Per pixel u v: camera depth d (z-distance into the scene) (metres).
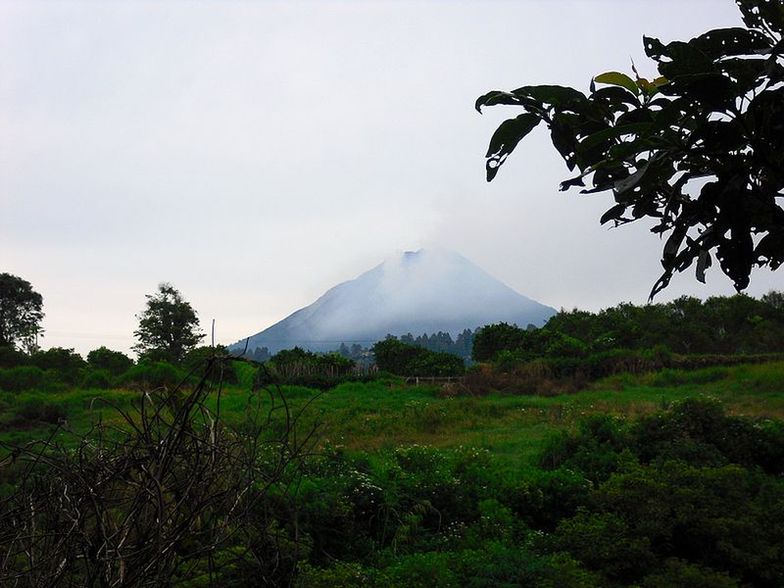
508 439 16.44
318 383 31.02
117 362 36.91
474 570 6.62
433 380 32.09
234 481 3.05
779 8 1.73
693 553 6.91
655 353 29.84
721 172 1.77
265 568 3.46
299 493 7.93
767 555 6.49
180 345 43.59
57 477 2.97
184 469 3.00
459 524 9.02
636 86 1.93
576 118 1.99
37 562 2.84
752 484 8.34
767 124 1.70
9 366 34.91
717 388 23.69
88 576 2.67
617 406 20.36
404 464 10.98
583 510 8.22
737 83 1.74
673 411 12.66
